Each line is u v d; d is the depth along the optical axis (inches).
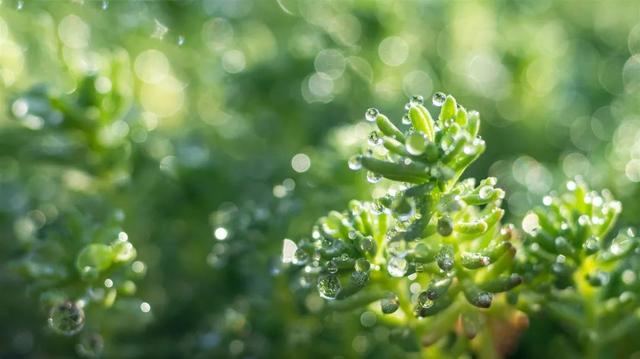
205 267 11.6
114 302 10.0
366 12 12.9
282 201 10.4
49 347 11.5
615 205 9.3
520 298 9.4
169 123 13.2
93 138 10.7
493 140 12.9
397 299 9.1
